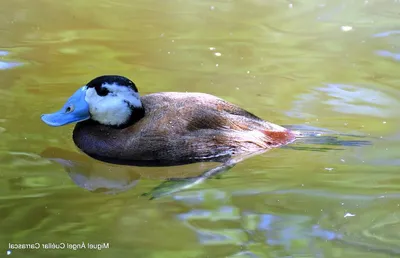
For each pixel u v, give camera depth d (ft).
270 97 38.06
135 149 30.45
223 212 27.04
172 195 28.37
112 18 50.75
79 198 27.86
